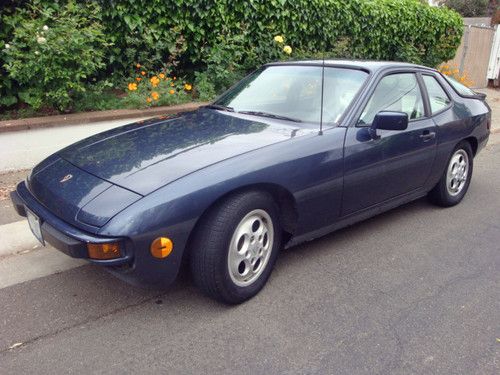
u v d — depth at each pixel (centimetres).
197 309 310
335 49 917
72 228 270
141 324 293
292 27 848
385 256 393
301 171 329
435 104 470
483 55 1448
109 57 681
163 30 707
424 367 264
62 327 289
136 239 261
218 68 746
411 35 1098
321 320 303
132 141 343
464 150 509
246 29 787
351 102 381
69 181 298
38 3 586
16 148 557
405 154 414
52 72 570
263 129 358
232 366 260
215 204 294
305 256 388
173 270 281
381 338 287
